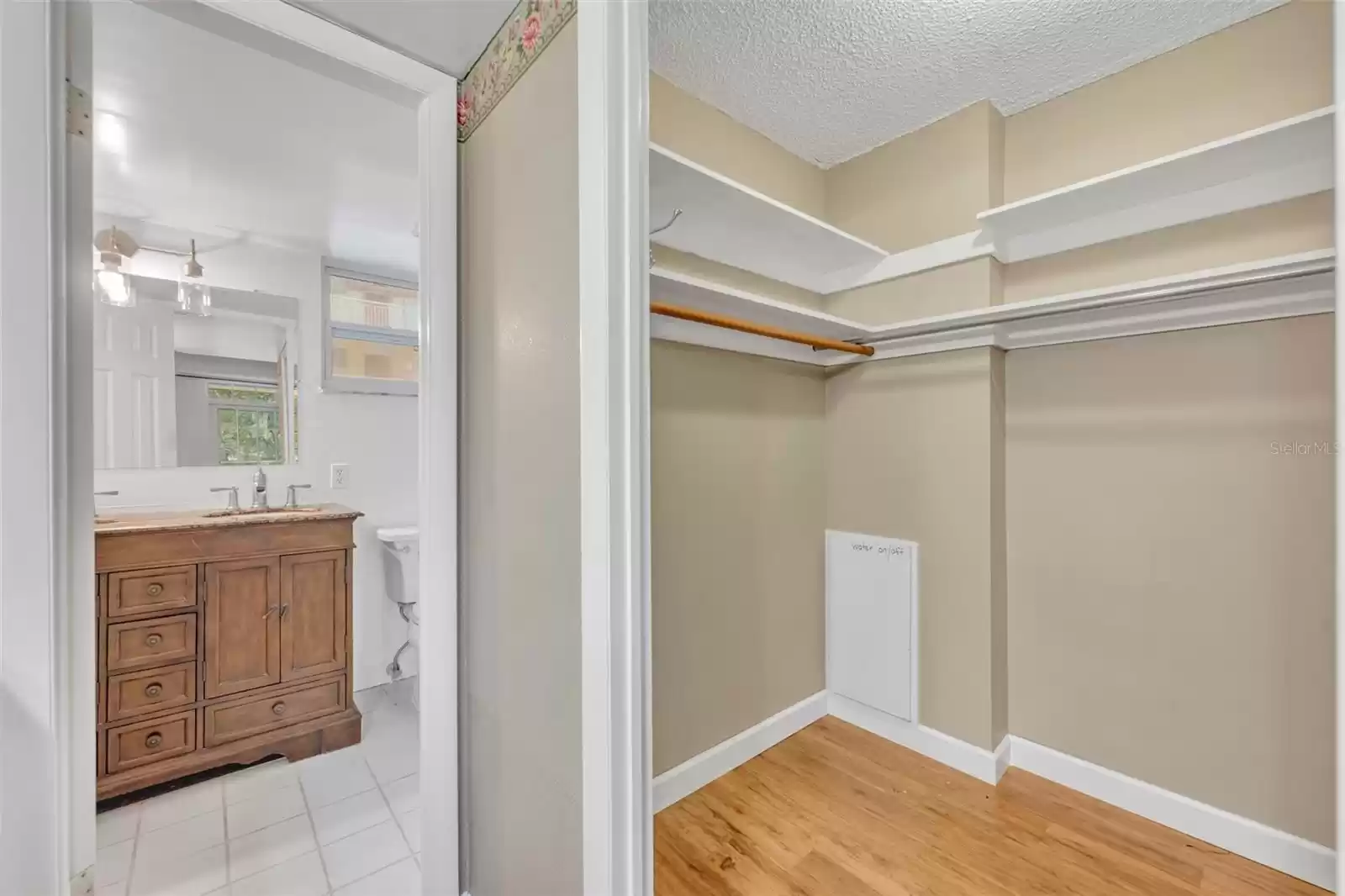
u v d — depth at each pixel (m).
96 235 2.13
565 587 1.01
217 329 2.40
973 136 1.93
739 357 2.00
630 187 0.92
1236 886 1.43
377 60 1.22
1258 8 1.49
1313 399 1.43
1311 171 1.42
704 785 1.86
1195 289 1.40
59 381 0.89
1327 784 1.41
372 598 2.75
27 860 0.85
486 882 1.29
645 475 0.94
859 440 2.23
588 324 0.93
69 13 0.90
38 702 0.86
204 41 1.35
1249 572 1.52
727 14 1.52
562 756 1.02
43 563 0.87
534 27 1.09
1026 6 1.49
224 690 2.01
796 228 1.91
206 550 1.98
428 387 1.32
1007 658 1.95
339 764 2.13
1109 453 1.75
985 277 1.90
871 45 1.64
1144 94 1.70
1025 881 1.46
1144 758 1.69
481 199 1.28
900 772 1.94
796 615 2.21
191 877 1.56
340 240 2.49
